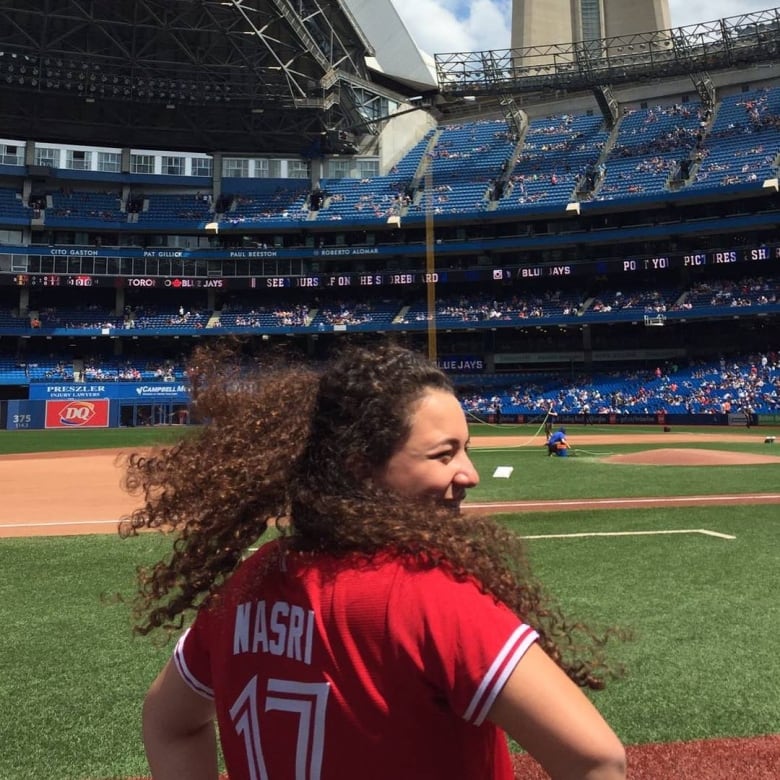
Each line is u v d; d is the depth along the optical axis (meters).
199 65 48.06
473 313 55.91
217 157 60.50
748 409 42.91
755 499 13.38
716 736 3.87
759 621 5.90
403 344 1.64
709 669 4.84
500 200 55.38
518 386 54.50
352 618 1.19
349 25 50.22
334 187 60.34
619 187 52.28
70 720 4.15
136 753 3.75
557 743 1.07
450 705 1.17
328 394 1.47
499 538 1.48
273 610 1.30
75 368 56.41
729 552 8.61
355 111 57.06
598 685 1.71
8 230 56.53
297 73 49.31
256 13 42.91
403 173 60.44
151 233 59.03
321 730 1.17
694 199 49.41
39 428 52.19
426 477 1.42
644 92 59.09
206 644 1.49
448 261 58.12
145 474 1.65
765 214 47.28
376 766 1.15
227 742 1.34
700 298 50.06
